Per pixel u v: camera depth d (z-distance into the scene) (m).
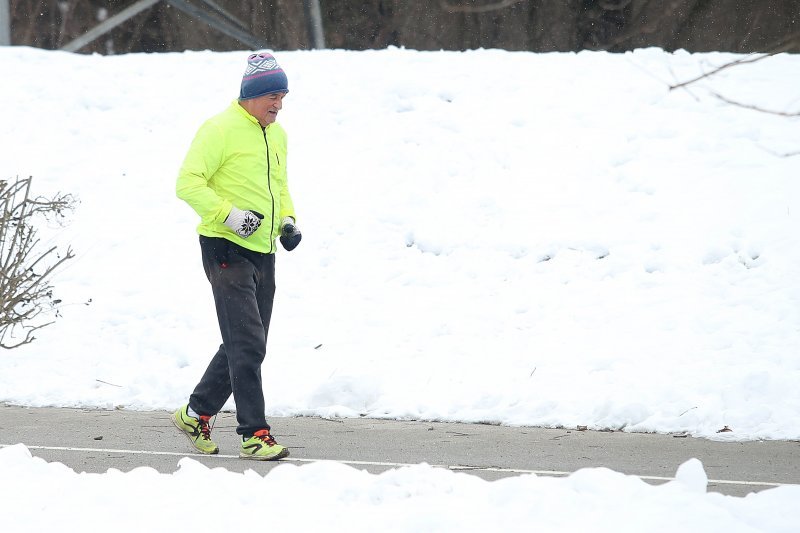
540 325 38.66
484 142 51.25
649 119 51.78
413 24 110.31
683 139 49.84
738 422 29.41
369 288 42.38
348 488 18.45
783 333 36.09
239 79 59.50
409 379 35.25
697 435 28.81
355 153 51.62
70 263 45.28
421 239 45.09
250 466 24.22
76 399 34.44
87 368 37.75
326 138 53.00
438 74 57.25
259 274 25.23
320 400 33.09
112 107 57.38
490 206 46.81
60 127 55.62
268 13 116.12
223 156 24.64
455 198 47.69
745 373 33.25
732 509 16.92
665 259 41.78
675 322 37.66
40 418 31.44
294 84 57.66
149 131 55.25
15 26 121.88
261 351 24.69
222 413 32.03
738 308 38.16
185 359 37.84
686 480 18.27
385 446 27.12
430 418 31.64
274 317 40.84
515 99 54.47
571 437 28.61
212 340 39.38
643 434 29.14
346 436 28.61
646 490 17.55
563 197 46.84
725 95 53.34
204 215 24.17
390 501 17.95
